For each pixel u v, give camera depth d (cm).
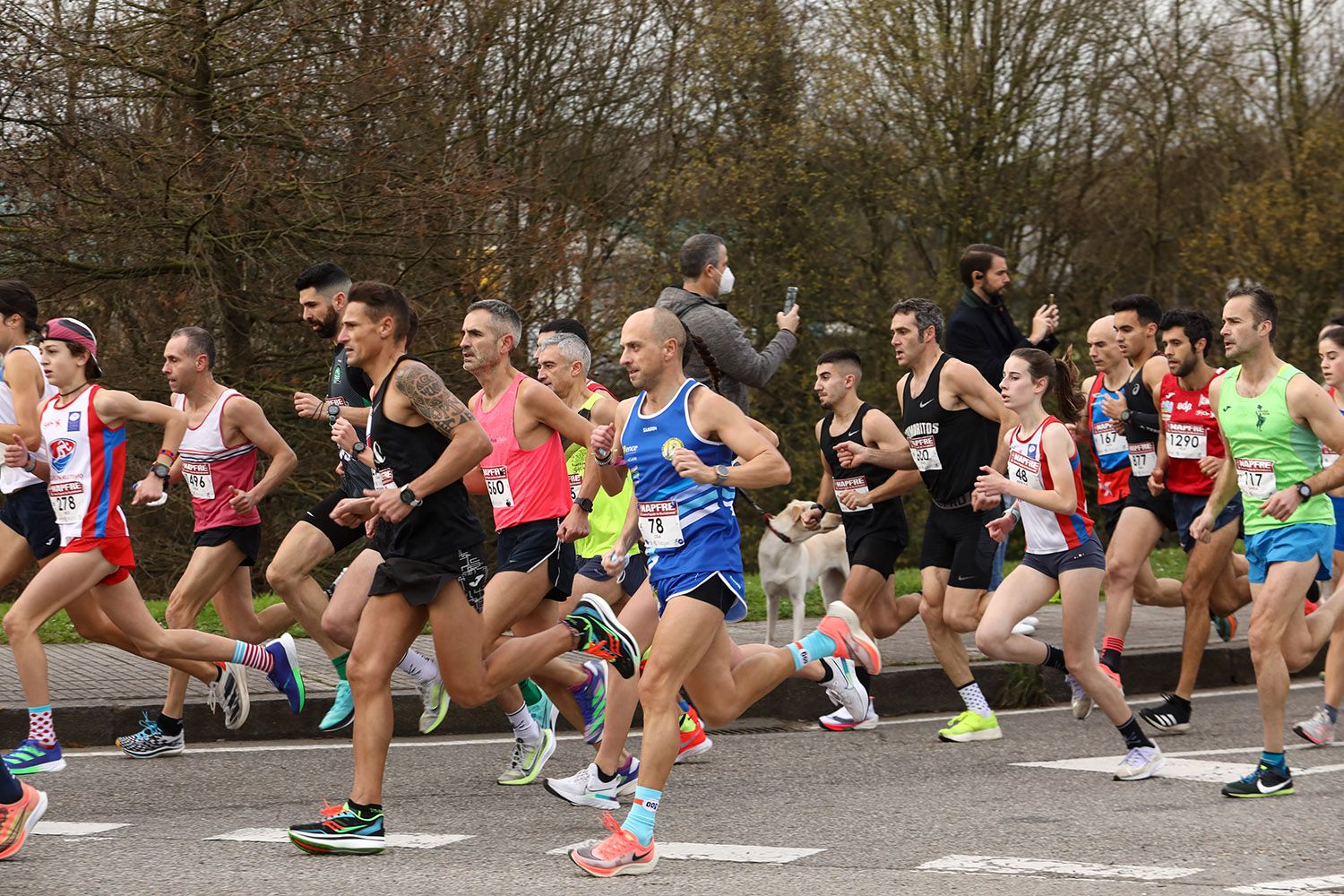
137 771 1254
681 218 4162
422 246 3042
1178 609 2261
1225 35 4384
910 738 1438
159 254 2927
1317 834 977
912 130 4309
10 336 1265
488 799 1143
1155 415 1541
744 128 4269
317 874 866
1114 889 820
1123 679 1742
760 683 1068
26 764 1236
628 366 955
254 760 1313
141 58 2819
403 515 941
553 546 1184
